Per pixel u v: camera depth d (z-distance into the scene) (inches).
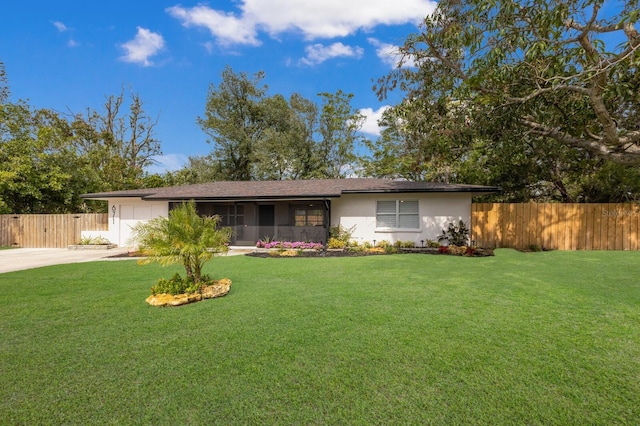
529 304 196.9
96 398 102.9
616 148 351.6
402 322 167.3
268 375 116.1
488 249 504.1
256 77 1288.1
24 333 158.9
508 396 101.7
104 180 1011.9
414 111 449.7
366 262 376.2
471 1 323.3
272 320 174.2
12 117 813.9
